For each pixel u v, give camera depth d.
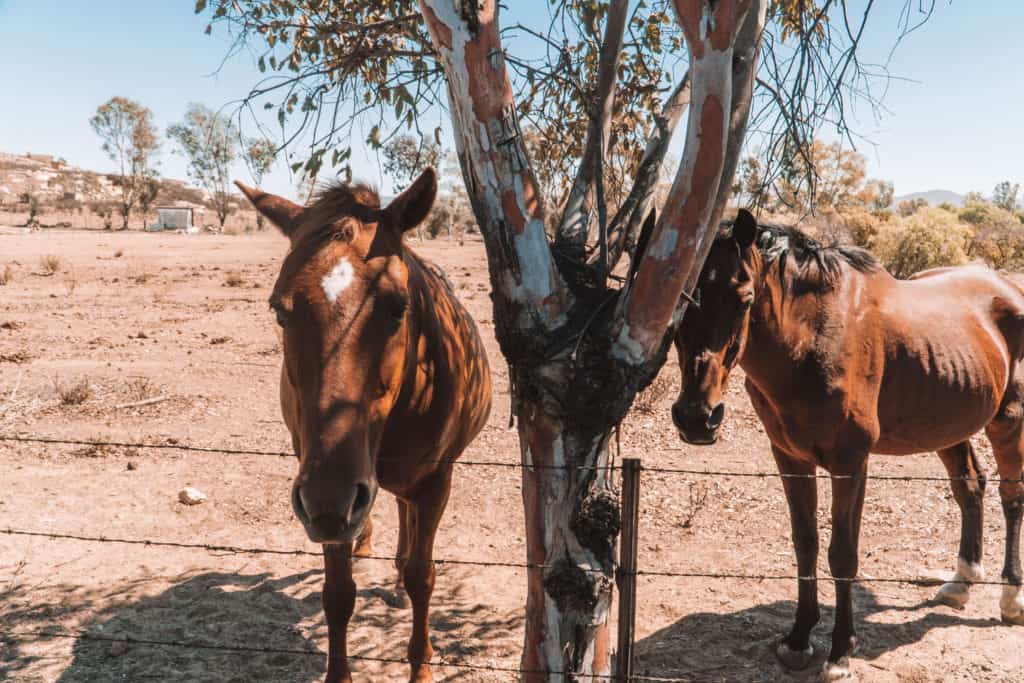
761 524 5.62
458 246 41.06
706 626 4.25
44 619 4.20
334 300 2.57
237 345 12.36
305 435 2.52
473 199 2.56
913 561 5.01
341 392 2.50
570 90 3.70
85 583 4.64
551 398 2.57
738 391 9.55
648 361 2.57
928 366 3.86
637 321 2.48
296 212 3.29
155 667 3.77
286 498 6.07
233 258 31.89
